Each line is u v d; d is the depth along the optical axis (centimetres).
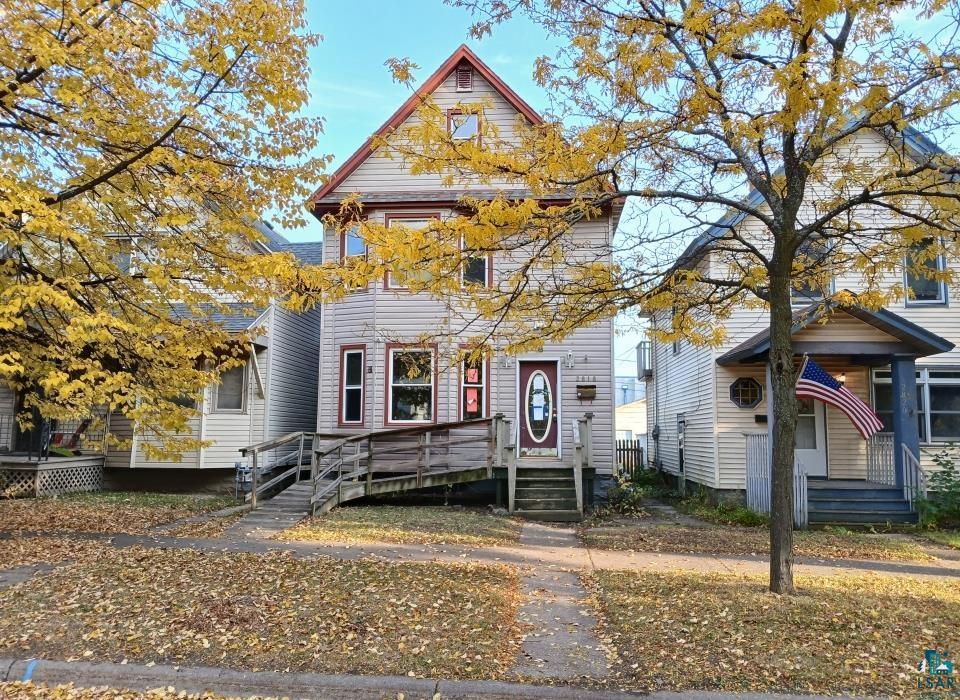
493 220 601
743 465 1390
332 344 1534
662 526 1144
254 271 814
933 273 758
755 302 855
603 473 1454
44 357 822
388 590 656
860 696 430
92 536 945
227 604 604
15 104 729
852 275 1405
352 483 1273
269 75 799
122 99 818
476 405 1493
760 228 1372
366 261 596
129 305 862
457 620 577
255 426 1556
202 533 971
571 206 639
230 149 888
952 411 1398
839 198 753
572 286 692
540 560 844
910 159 780
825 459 1400
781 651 495
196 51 755
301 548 867
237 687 461
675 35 655
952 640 523
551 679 460
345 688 452
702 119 641
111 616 576
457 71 1555
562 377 1487
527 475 1310
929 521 1146
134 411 807
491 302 683
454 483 1307
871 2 552
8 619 571
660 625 561
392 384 1480
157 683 468
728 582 713
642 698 430
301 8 834
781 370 664
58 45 672
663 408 2067
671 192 679
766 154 728
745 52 648
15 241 695
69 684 471
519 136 699
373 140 648
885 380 1409
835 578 747
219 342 952
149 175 863
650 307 749
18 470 1376
